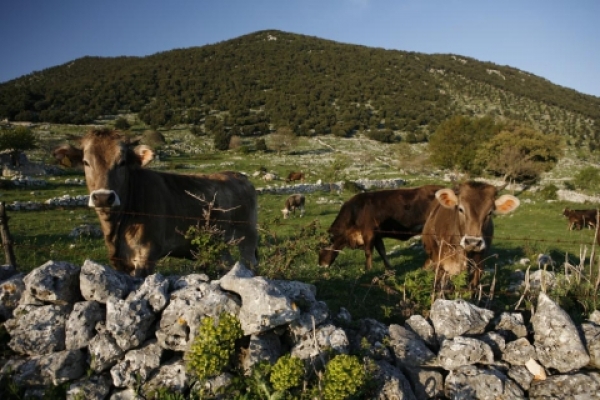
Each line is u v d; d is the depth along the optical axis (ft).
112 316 14.37
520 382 16.06
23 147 127.03
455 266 26.03
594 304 19.97
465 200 24.72
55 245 40.27
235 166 173.06
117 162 20.16
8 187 93.30
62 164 21.65
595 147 312.91
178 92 433.07
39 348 14.46
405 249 47.55
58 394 13.97
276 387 13.51
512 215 86.33
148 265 21.97
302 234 21.79
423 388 15.76
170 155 202.49
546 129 374.84
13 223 53.62
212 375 14.33
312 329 15.43
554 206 101.86
